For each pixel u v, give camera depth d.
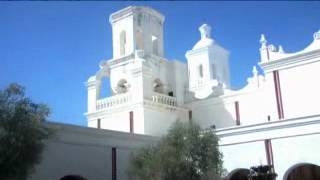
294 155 28.91
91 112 41.00
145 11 43.44
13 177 18.44
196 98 41.34
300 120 28.89
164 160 24.80
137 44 43.22
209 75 48.00
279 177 29.25
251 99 37.69
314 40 32.41
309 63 32.00
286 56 32.94
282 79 33.12
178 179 24.42
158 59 42.00
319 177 27.83
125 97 39.25
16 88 19.28
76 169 26.78
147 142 31.67
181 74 42.62
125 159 30.12
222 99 39.47
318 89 31.33
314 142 28.27
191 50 49.59
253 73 38.56
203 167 25.14
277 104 32.97
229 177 30.95
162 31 45.28
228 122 38.66
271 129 30.06
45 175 24.88
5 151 17.84
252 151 30.59
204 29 50.59
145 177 25.52
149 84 38.97
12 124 18.47
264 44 34.44
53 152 25.62
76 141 27.14
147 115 37.72
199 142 25.53
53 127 23.89
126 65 41.81
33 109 19.72
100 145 28.67
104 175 28.47
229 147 31.62
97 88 41.59
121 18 43.72
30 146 18.91
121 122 38.88
